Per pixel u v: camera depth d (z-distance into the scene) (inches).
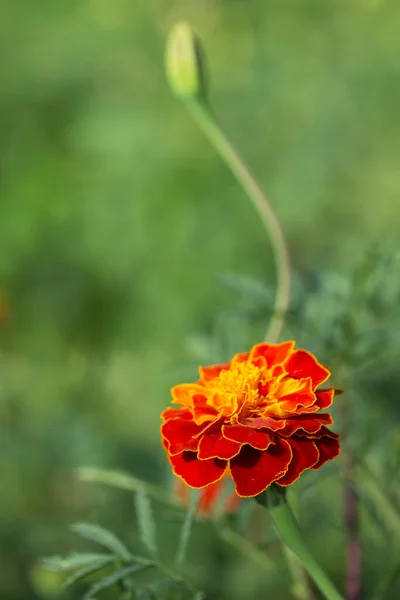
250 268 31.9
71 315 32.5
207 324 30.6
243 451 16.2
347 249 31.1
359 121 34.1
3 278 33.0
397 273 19.2
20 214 33.8
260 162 34.2
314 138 33.7
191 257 32.0
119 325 32.0
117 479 18.3
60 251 33.4
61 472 27.3
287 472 16.2
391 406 20.4
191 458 16.3
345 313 19.1
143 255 32.5
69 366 30.9
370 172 33.5
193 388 16.7
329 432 16.5
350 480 18.5
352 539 18.8
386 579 18.3
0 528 25.0
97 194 33.5
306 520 21.0
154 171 33.4
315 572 16.5
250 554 18.3
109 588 17.5
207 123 20.2
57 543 24.8
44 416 28.5
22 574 24.3
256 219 33.0
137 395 29.8
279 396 16.5
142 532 17.6
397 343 19.2
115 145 33.8
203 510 18.3
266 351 17.1
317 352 19.2
